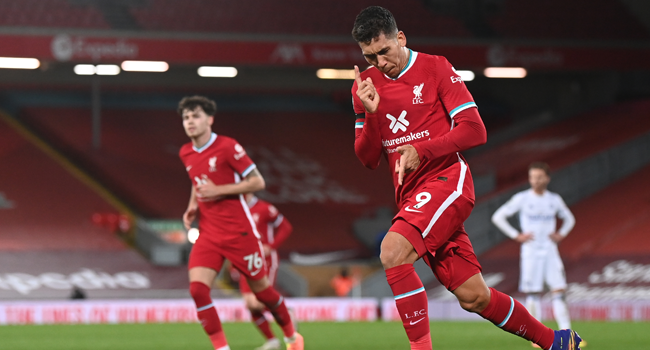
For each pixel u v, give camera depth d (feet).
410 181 51.42
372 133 51.16
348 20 310.65
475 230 256.93
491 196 269.64
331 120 362.12
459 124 48.75
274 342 97.86
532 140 338.13
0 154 298.35
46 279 237.25
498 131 356.79
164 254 253.03
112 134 327.67
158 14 292.81
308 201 302.86
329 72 341.00
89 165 305.32
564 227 110.42
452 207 49.21
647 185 284.20
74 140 318.24
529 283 109.70
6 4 282.15
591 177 288.30
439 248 50.65
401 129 51.03
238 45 283.59
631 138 302.66
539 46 303.48
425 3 319.47
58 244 255.70
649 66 313.73
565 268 238.68
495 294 50.85
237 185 76.79
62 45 268.21
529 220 109.91
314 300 198.70
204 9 299.17
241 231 77.77
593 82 358.02
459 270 50.42
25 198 276.62
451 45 297.74
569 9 328.49
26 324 179.42
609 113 341.82
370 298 227.81
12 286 231.30
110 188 295.07
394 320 195.31
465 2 318.04
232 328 155.02
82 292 219.20
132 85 345.72
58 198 280.10
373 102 49.96
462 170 50.78
